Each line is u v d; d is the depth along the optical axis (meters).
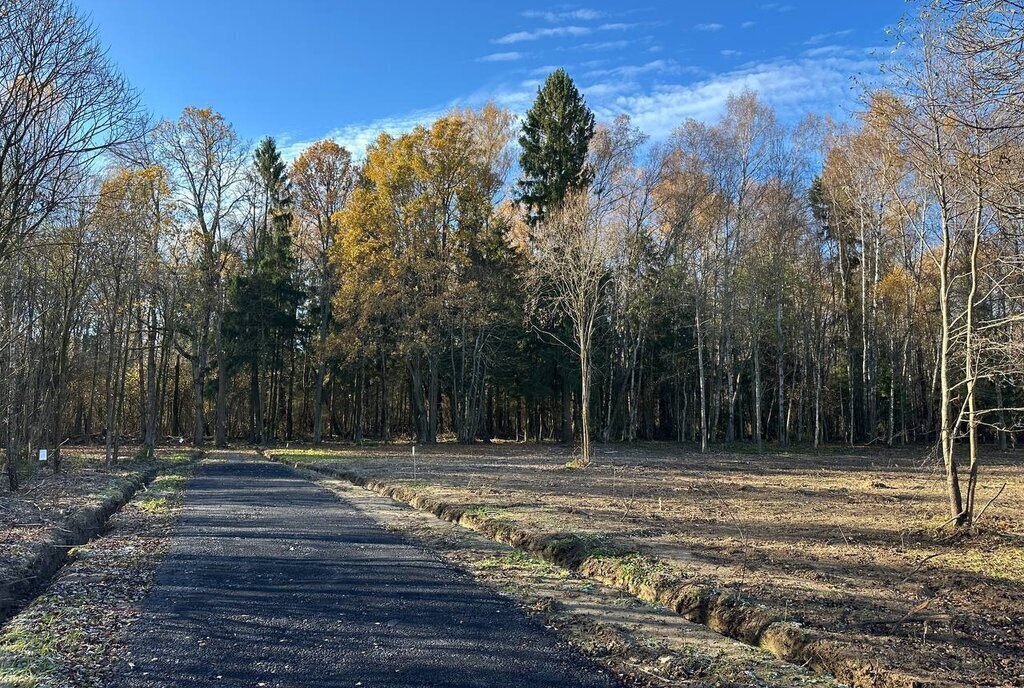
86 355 26.45
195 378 39.75
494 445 39.25
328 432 57.97
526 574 8.74
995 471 22.72
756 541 9.99
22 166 12.77
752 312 34.12
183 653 5.91
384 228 35.97
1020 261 8.12
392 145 37.00
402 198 36.69
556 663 5.73
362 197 36.41
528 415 52.94
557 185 35.59
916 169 11.65
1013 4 5.86
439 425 52.28
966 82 8.41
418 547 10.38
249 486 19.00
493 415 51.91
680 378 44.50
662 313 38.94
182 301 33.56
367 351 36.66
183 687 5.19
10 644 6.12
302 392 53.59
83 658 5.79
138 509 14.50
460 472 21.34
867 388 38.84
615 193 36.75
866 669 5.24
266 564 9.23
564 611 7.18
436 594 7.80
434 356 38.78
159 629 6.54
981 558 8.83
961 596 7.10
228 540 10.91
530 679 5.39
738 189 34.41
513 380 42.81
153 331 31.39
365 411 56.19
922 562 8.35
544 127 37.03
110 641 6.20
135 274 23.30
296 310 46.12
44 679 5.31
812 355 41.97
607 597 7.73
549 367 41.06
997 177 8.23
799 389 41.78
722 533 10.65
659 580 7.85
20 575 8.41
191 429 54.12
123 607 7.25
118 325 25.41
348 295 36.44
